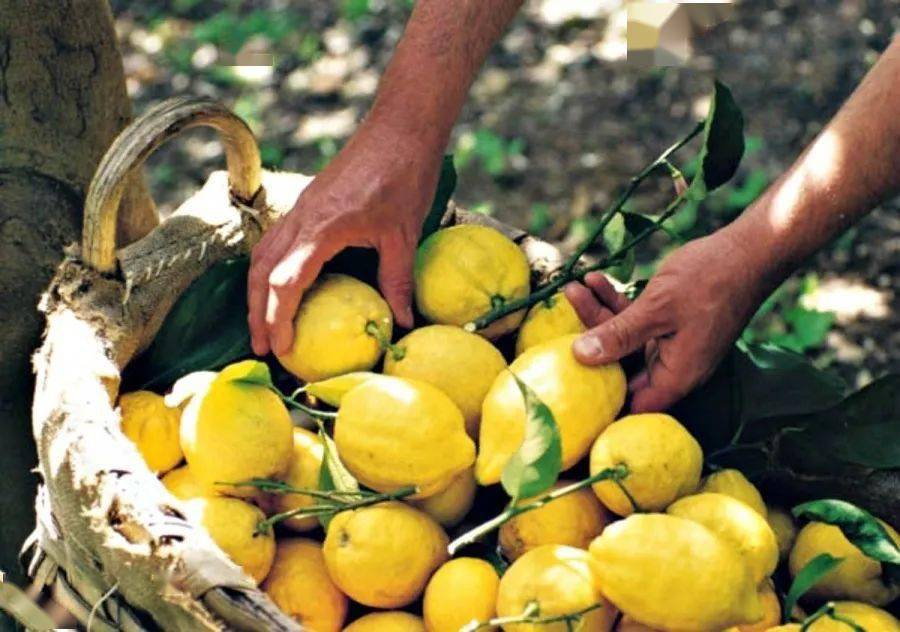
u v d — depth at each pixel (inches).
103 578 61.4
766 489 73.5
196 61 190.1
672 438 64.7
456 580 62.9
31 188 77.3
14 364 79.3
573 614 58.6
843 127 67.9
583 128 170.1
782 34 183.0
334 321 70.7
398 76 73.9
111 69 78.9
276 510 69.4
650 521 59.6
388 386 65.9
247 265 74.3
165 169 167.6
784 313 140.1
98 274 71.7
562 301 75.7
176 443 70.5
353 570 63.8
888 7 187.2
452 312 74.8
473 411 70.4
